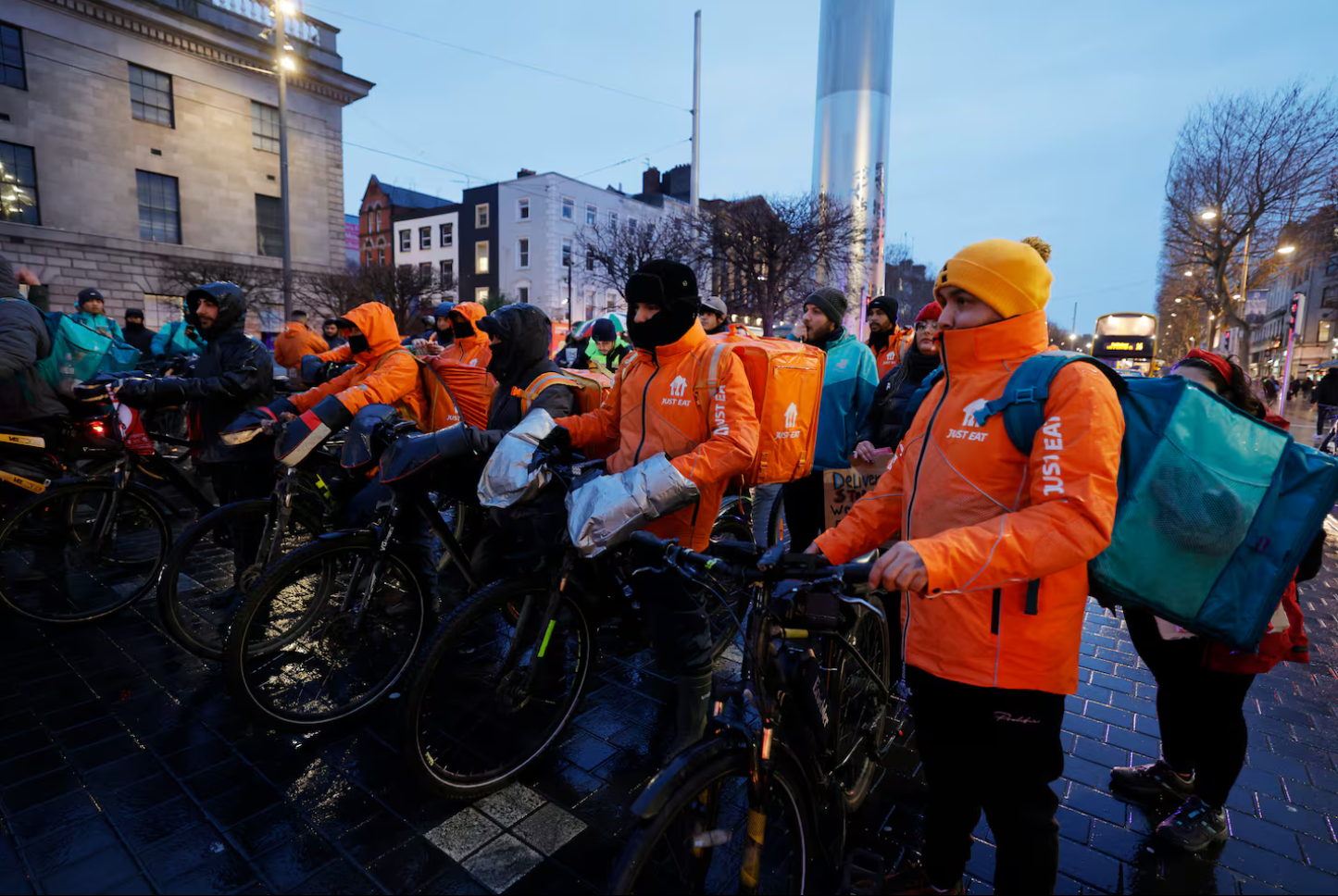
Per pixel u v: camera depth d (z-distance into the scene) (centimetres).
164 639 369
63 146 1867
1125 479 177
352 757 273
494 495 240
